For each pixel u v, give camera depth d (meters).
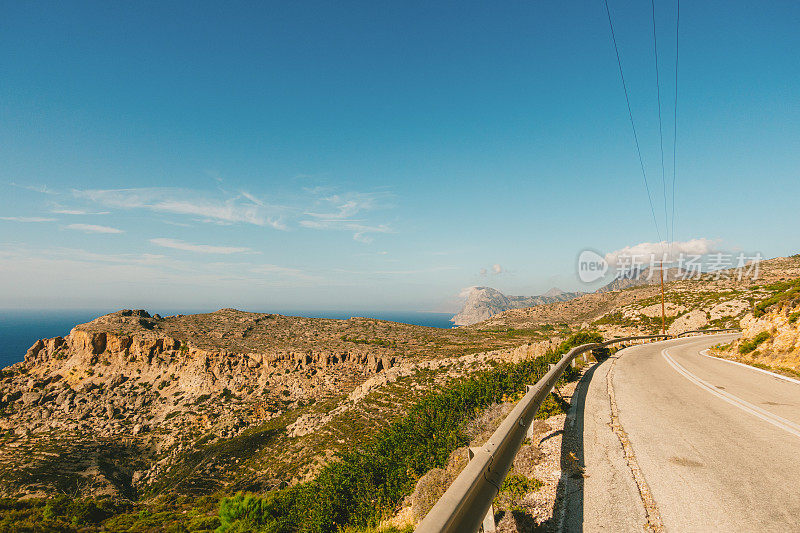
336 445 46.91
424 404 15.89
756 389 11.48
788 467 5.33
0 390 107.44
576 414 8.42
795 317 16.88
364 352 98.62
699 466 5.42
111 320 127.00
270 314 148.75
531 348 44.41
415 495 7.15
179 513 39.69
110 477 64.81
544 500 4.59
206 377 98.56
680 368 16.50
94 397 99.31
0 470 64.81
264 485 45.62
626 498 4.47
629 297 111.31
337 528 12.14
